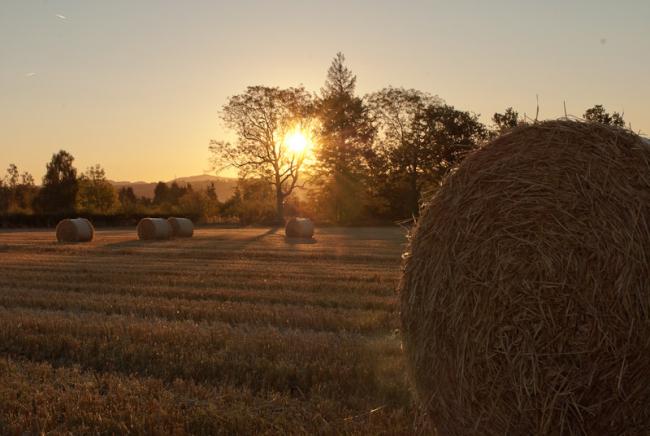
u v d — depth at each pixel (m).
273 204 67.00
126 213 64.62
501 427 4.65
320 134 63.44
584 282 4.33
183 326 9.98
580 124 4.76
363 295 13.61
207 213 68.44
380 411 6.12
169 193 104.12
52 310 12.08
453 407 4.98
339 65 70.69
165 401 6.52
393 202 62.59
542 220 4.51
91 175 77.12
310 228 38.41
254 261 22.47
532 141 4.83
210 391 6.82
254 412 6.25
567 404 4.38
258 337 9.10
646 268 4.29
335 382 7.00
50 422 6.02
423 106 62.44
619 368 4.29
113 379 7.25
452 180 5.12
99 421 5.96
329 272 18.31
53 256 24.48
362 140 64.69
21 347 8.87
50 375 7.52
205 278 16.72
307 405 6.43
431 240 5.14
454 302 4.87
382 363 7.62
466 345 4.77
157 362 8.03
